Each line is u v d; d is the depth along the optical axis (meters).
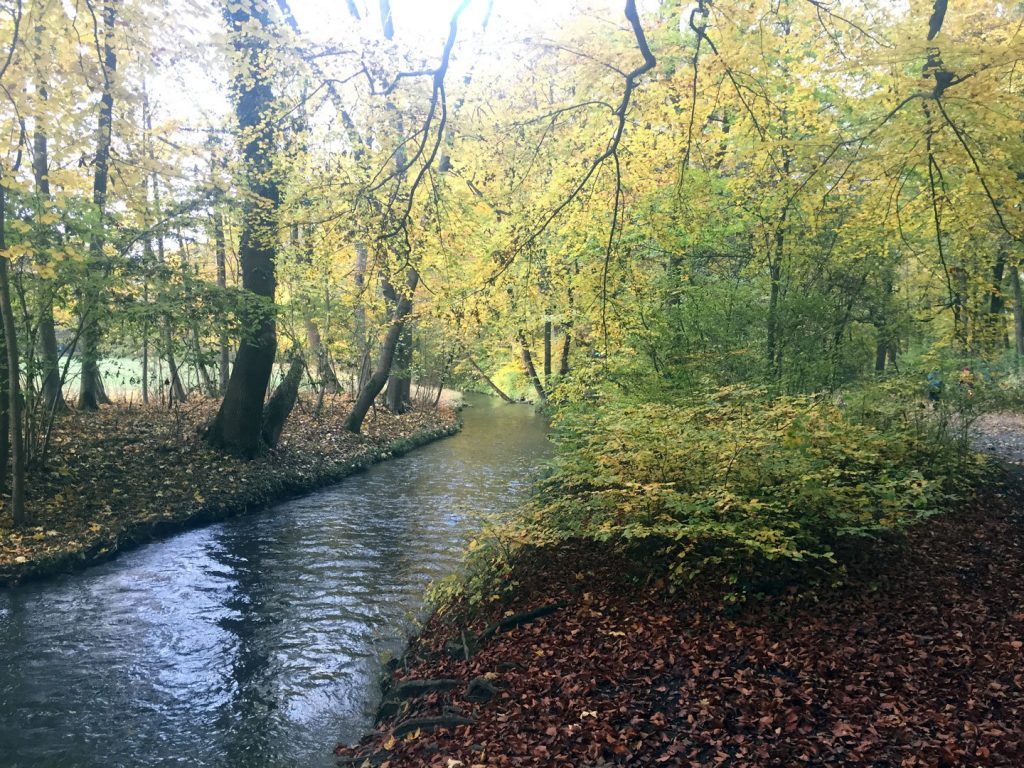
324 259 8.78
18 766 4.79
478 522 11.24
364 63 7.79
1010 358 16.88
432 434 21.48
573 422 10.29
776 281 10.66
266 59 8.30
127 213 10.98
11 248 7.33
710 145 9.56
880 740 3.82
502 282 8.31
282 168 9.84
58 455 11.22
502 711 4.73
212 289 11.20
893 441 8.80
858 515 6.05
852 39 6.86
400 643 6.89
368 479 14.89
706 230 10.70
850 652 4.83
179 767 4.84
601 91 7.66
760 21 6.67
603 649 5.33
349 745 5.11
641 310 9.38
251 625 7.23
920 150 6.75
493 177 9.12
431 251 9.60
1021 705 4.02
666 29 8.84
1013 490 9.52
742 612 5.58
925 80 5.87
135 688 5.91
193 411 16.89
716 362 9.85
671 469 6.55
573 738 4.22
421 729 4.79
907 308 12.00
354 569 8.95
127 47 7.70
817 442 6.67
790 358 10.45
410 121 8.34
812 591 5.66
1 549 8.33
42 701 5.64
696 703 4.43
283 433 16.73
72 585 8.12
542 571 7.02
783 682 4.54
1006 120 5.94
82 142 7.79
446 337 23.48
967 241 9.09
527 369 21.12
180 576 8.56
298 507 12.16
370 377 20.39
